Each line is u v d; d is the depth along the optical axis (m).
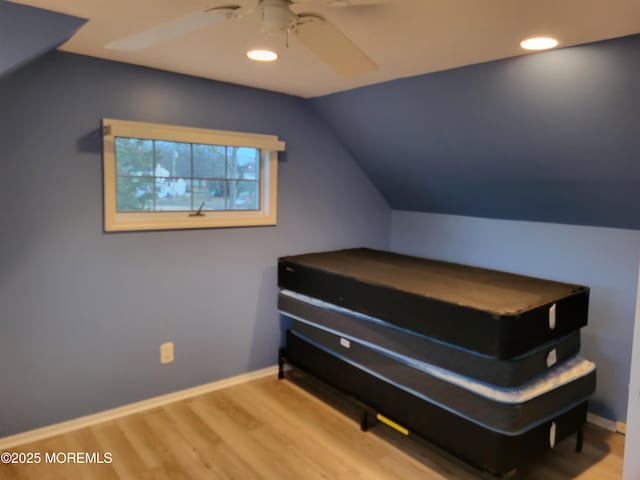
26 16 1.79
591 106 2.12
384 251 3.72
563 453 2.52
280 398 3.11
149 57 2.46
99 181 2.61
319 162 3.54
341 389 2.85
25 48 1.81
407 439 2.64
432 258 3.78
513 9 1.64
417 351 2.37
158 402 2.98
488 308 2.06
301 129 3.41
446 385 2.23
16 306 2.44
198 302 3.06
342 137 3.57
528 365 2.09
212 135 2.95
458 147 2.88
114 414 2.82
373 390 2.63
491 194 3.10
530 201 2.94
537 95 2.24
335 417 2.87
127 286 2.77
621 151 2.23
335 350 2.87
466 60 2.25
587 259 2.84
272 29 1.36
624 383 2.73
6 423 2.47
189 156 2.99
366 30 1.89
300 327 3.16
